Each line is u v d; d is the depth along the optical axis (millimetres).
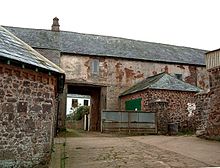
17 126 8344
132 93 22594
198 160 9234
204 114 15164
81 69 24203
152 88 20203
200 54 30078
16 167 8180
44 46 23312
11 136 8141
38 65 8859
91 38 27484
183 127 20250
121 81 25141
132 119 19594
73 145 13188
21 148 8398
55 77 9984
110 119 19609
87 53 24375
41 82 9328
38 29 26312
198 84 27000
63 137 17312
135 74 25547
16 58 8156
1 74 8016
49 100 9609
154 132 19406
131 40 29500
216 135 14078
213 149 11312
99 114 24953
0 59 7770
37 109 9078
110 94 24703
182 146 12273
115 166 8562
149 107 20172
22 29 25578
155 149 11609
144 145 12859
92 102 27469
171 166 8383
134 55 26016
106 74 24875
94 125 26266
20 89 8531
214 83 14539
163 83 21000
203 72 27453
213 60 14562
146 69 25891
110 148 12031
